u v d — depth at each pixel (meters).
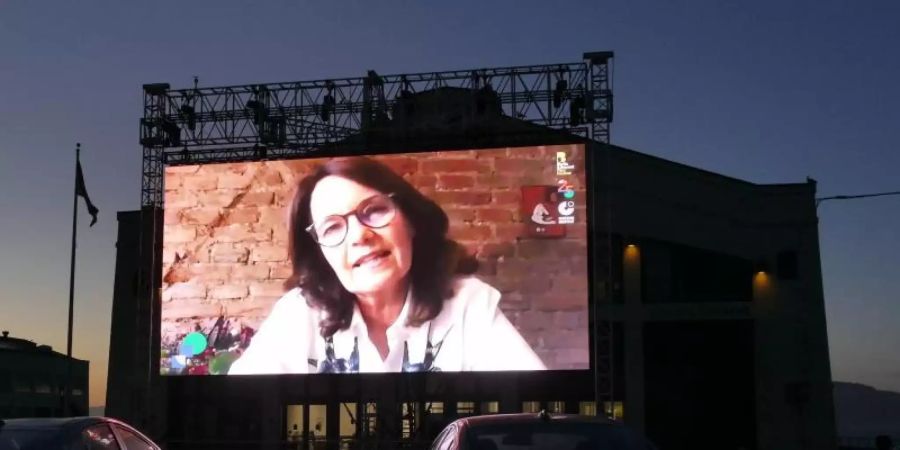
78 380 71.12
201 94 33.69
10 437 10.85
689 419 39.09
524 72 32.03
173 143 33.69
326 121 33.19
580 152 31.62
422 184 32.38
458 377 37.78
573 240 31.34
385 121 33.41
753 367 39.19
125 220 41.34
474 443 8.17
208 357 32.78
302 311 32.50
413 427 35.56
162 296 33.22
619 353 39.34
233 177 33.34
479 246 31.80
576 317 31.11
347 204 32.66
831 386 38.62
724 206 40.09
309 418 38.47
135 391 37.75
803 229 39.72
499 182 31.94
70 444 10.91
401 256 32.19
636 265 39.53
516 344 31.25
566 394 38.25
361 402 37.94
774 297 39.41
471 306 31.58
